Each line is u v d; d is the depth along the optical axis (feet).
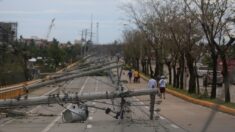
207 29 114.83
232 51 135.64
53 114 86.94
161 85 138.82
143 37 245.65
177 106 111.14
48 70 188.03
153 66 396.98
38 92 128.47
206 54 187.42
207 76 175.11
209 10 112.98
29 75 161.07
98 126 69.41
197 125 71.20
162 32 180.24
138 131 63.77
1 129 65.82
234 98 134.72
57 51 267.18
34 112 90.17
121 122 74.02
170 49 181.27
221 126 69.72
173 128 67.41
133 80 245.86
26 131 63.77
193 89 147.43
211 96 120.88
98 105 103.50
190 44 141.49
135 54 333.01
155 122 75.05
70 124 72.08
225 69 105.91
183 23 145.59
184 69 182.60
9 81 143.02
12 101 69.92
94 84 205.46
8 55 149.89
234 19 121.29
